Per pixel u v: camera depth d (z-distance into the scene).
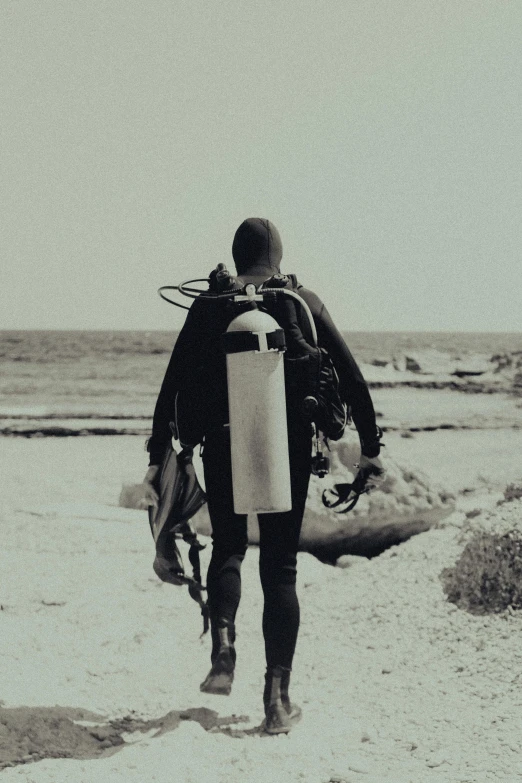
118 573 5.45
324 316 3.64
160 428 3.70
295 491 3.55
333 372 3.63
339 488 3.76
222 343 3.41
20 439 25.25
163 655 4.44
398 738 3.41
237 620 5.00
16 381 58.12
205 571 5.45
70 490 13.01
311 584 5.59
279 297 3.54
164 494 3.68
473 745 3.26
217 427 3.56
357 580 5.48
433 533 6.14
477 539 4.90
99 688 4.01
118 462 18.61
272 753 3.28
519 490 5.58
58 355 79.56
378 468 3.69
